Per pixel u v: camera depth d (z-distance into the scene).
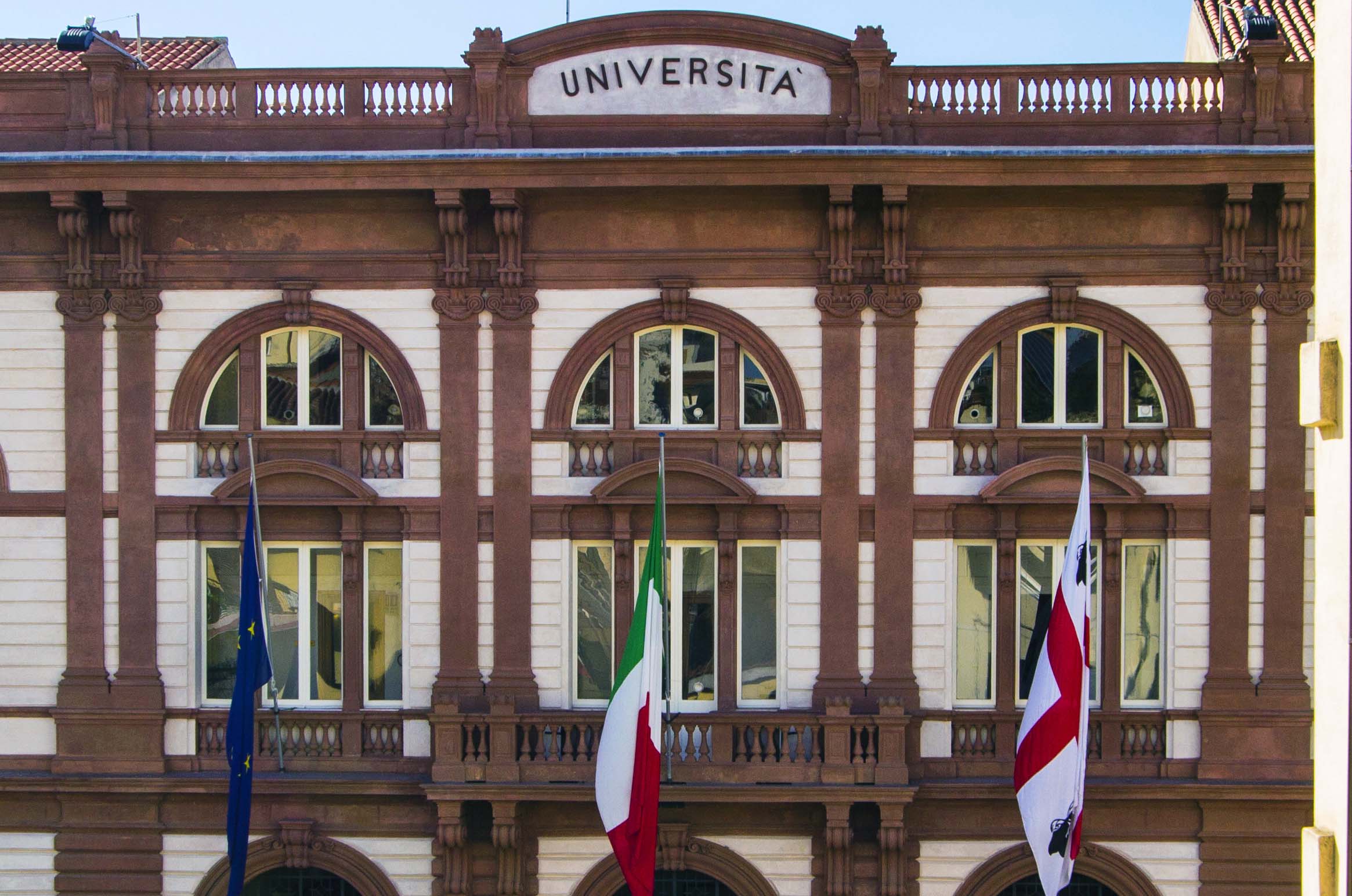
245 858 18.09
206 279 19.34
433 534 19.28
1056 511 19.05
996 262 18.94
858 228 19.03
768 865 18.95
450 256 19.06
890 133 18.94
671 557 19.39
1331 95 10.62
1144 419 19.20
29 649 19.38
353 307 19.33
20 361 19.42
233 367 19.69
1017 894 19.19
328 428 19.55
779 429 19.19
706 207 19.06
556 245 19.19
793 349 19.11
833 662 19.00
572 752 18.75
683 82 19.12
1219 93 18.92
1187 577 18.89
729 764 18.47
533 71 19.20
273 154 18.44
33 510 19.39
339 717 19.25
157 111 19.48
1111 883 18.94
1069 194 18.73
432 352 19.30
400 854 19.23
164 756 19.28
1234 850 18.72
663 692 18.94
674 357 19.48
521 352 19.19
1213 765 18.64
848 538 19.02
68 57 24.95
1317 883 10.50
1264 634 18.77
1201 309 18.89
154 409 19.41
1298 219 18.44
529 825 18.94
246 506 19.23
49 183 18.59
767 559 19.34
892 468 19.00
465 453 19.22
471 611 19.19
